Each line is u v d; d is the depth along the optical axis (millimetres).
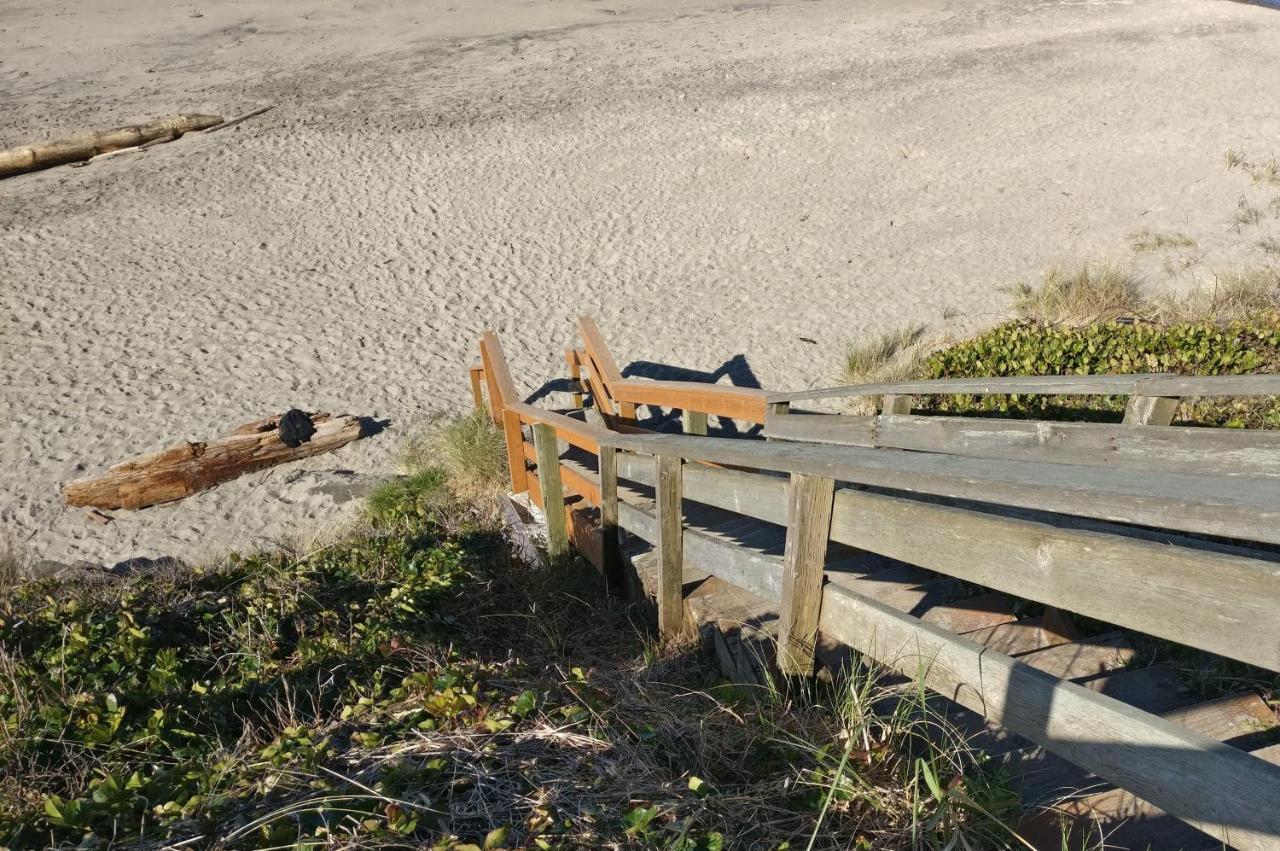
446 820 1991
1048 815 2014
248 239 12984
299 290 11812
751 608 3475
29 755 2633
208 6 26438
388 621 4227
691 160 14969
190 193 14250
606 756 2252
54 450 8914
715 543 3174
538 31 23047
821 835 1941
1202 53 18578
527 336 10836
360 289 11852
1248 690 2541
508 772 2188
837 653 2824
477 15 25016
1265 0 23703
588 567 5012
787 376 9594
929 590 3396
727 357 10070
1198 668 2676
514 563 5793
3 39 23438
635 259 12359
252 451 8578
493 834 1859
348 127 16516
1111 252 11188
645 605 4207
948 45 20000
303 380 10102
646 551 4398
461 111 17125
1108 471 1581
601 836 1932
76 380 9992
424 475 7570
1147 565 1467
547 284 11891
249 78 19750
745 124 16141
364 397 9805
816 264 11891
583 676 2879
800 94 17344
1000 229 12258
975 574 1882
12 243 12750
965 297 10555
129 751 2709
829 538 2455
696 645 3475
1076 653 2857
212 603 4309
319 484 8188
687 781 2154
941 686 2072
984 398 6734
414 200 13977
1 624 3736
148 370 10211
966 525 1877
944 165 14391
